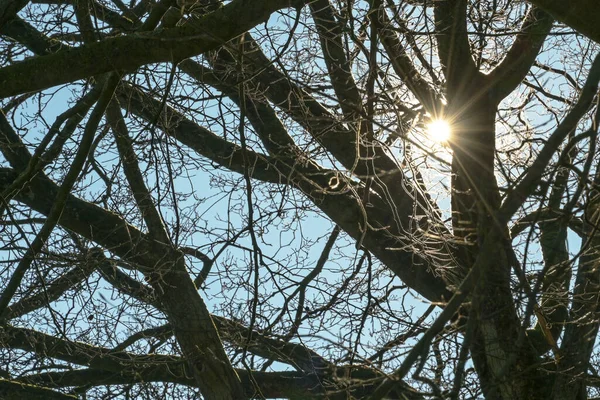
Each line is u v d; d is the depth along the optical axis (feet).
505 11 25.70
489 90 24.20
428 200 26.23
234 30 22.98
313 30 25.86
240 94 24.95
